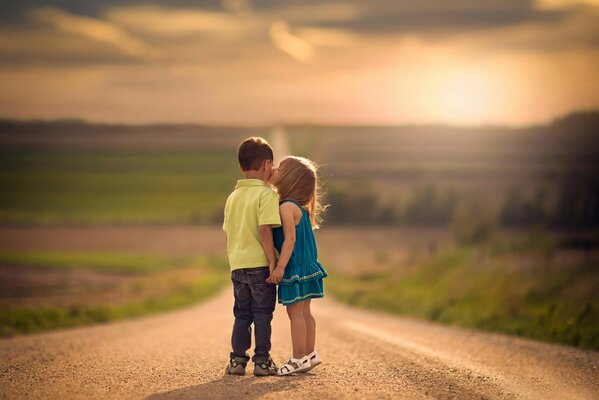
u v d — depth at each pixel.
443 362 6.87
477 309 18.30
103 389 5.33
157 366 6.69
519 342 9.95
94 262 72.88
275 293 5.89
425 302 23.27
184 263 82.50
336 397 4.88
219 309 27.11
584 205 89.00
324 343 8.88
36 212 148.62
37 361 7.15
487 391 5.45
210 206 157.25
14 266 60.94
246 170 5.89
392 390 5.28
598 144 181.88
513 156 191.88
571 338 10.73
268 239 5.64
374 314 21.34
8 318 19.03
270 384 5.38
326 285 44.56
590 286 17.58
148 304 31.52
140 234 118.50
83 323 20.45
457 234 49.69
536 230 30.20
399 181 164.00
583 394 5.60
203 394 4.99
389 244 94.94
